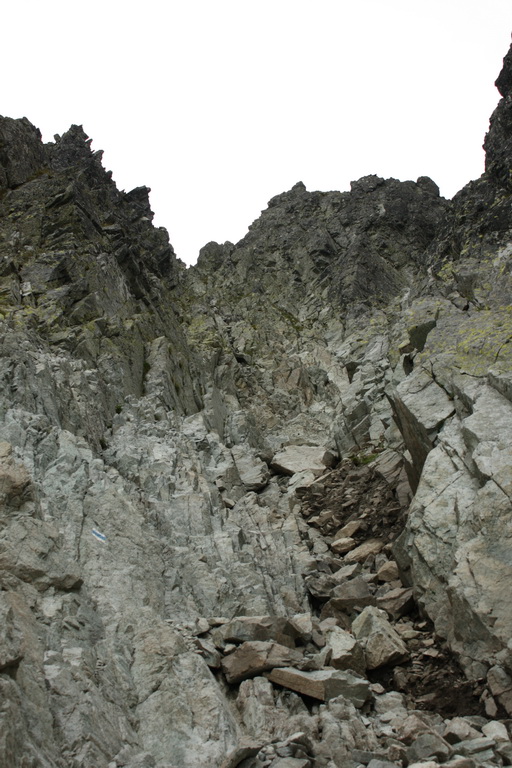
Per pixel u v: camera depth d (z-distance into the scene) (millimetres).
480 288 21125
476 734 9758
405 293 48469
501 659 11305
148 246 48531
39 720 7684
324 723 9617
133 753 8594
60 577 10562
